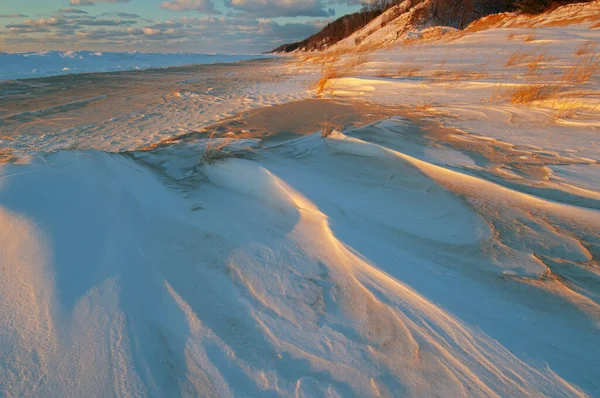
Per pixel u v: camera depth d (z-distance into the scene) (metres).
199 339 1.37
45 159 2.56
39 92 8.56
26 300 1.41
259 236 2.03
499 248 1.93
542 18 21.81
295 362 1.29
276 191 2.59
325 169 3.09
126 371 1.21
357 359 1.29
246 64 22.39
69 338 1.29
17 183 2.06
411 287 1.61
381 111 5.43
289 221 2.22
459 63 10.55
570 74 6.50
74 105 6.83
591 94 5.12
